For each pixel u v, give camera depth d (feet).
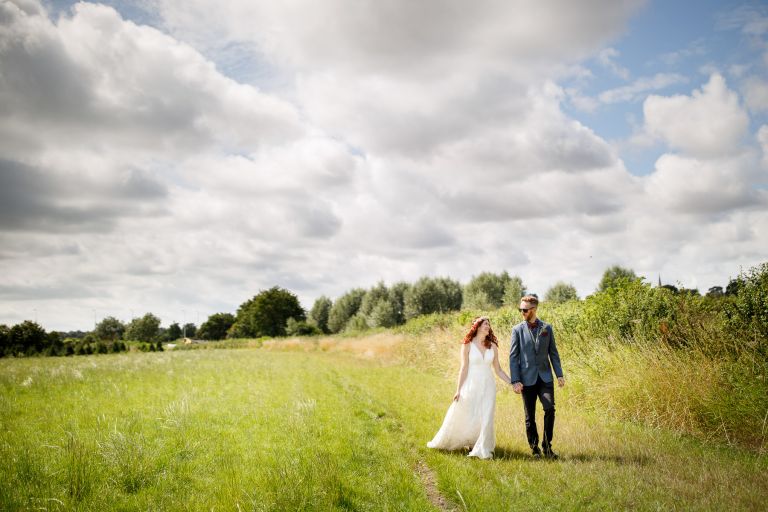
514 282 206.49
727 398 23.63
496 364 22.59
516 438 23.66
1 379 46.75
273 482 16.20
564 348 36.78
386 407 32.96
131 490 16.33
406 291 245.04
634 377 27.71
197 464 18.93
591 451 21.06
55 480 16.63
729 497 15.15
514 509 14.47
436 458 20.36
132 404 32.19
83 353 168.96
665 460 19.34
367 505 14.89
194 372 55.01
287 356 95.25
